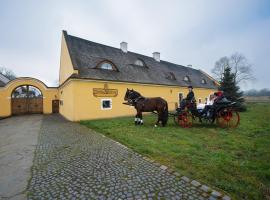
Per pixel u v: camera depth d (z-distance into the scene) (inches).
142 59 847.1
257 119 503.2
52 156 211.0
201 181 144.2
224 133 314.8
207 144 248.4
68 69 609.0
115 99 601.6
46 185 143.5
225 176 151.1
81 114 523.2
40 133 342.6
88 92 539.2
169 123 433.4
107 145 250.5
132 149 229.8
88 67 576.7
